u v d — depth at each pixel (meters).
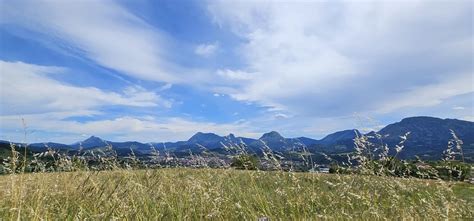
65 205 6.03
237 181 8.07
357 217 6.44
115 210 6.11
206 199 7.07
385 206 6.68
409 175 7.27
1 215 5.39
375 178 7.41
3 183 6.47
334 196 7.07
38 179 6.74
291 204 6.73
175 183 7.84
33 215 5.39
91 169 7.81
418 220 6.17
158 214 6.31
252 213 6.49
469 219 6.08
